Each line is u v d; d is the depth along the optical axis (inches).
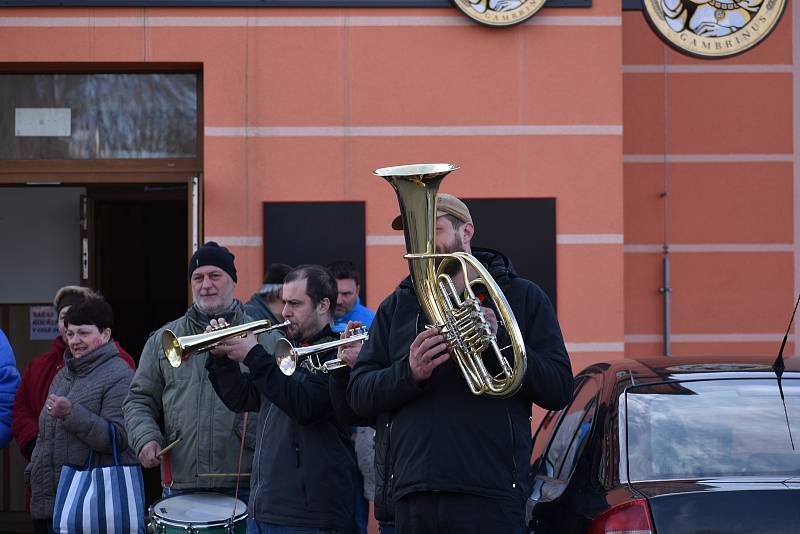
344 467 267.1
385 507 237.3
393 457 225.6
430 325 222.4
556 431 297.1
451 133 460.8
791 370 256.5
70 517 299.9
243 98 459.5
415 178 214.8
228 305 303.0
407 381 216.1
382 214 459.5
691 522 202.2
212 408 295.0
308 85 459.8
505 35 460.8
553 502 251.1
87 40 457.7
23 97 475.8
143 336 543.5
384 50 460.4
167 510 267.9
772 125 523.5
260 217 458.6
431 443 217.8
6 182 474.0
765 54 523.2
